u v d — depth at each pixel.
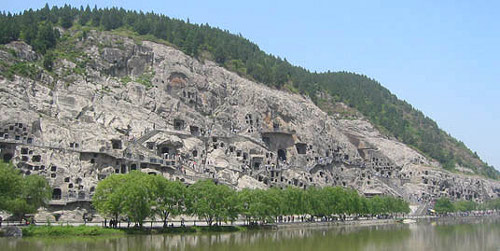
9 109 155.38
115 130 175.38
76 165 148.25
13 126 152.88
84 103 178.88
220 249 99.31
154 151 173.62
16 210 103.25
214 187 132.62
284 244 111.88
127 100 194.75
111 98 188.00
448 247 122.19
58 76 187.12
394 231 159.50
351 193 185.88
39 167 142.75
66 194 140.88
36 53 196.38
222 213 130.25
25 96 166.00
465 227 189.62
